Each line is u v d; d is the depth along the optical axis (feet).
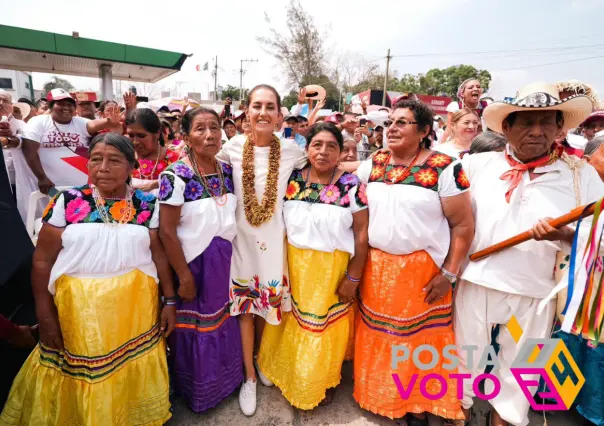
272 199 7.36
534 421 7.86
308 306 7.37
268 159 7.50
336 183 7.30
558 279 6.75
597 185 6.59
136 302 6.45
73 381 6.07
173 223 6.61
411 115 6.78
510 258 6.73
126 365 6.42
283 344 7.90
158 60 34.71
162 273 6.88
